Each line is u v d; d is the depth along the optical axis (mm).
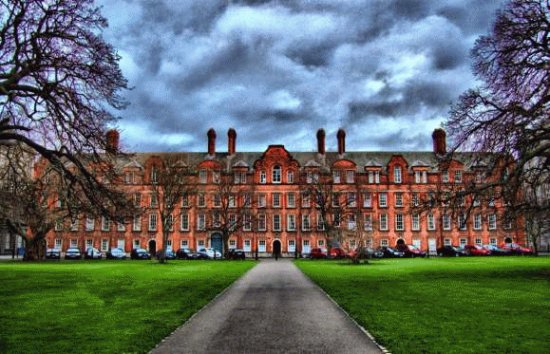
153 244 74250
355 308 15484
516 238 74812
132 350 10211
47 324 13039
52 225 51312
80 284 23641
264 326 12969
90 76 20172
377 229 74812
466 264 39500
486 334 11445
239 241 74750
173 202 49625
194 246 74188
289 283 24859
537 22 24094
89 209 21406
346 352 10188
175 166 54594
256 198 75562
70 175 20297
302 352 10195
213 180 76125
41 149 19703
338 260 55531
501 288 20750
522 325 12492
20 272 31672
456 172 75375
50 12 19219
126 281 25297
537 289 20312
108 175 21906
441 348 10172
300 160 81125
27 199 24297
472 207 27219
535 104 23375
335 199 68250
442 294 18828
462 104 26734
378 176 76688
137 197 74125
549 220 38094
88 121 20469
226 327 12852
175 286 22750
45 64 19188
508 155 25172
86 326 12758
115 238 74188
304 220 75438
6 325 12898
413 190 75812
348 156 81562
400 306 15836
